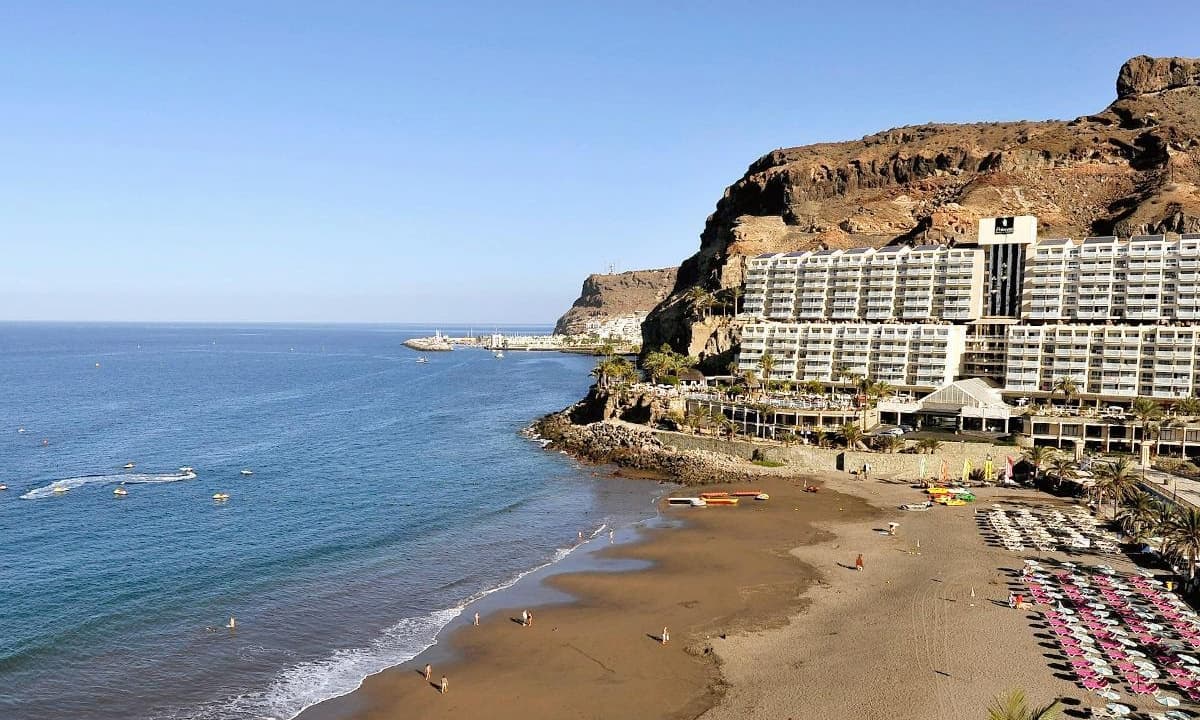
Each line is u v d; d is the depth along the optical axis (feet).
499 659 220.23
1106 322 621.72
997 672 208.95
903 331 633.20
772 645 228.02
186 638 232.53
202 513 373.20
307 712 191.93
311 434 609.42
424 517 369.50
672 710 193.26
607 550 319.47
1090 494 382.42
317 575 287.48
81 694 199.62
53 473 460.96
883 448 467.52
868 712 190.60
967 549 314.96
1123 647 220.64
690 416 542.57
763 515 371.76
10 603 257.55
